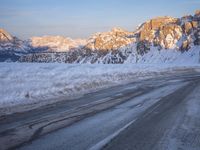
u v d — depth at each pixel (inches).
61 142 262.5
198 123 344.2
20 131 303.9
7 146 251.0
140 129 313.4
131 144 257.9
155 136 285.6
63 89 705.6
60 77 902.4
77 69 1221.1
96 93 661.3
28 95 593.0
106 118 371.9
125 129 312.8
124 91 700.0
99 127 321.4
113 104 492.4
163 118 372.8
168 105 478.3
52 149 242.5
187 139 275.6
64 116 385.4
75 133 294.7
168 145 255.8
